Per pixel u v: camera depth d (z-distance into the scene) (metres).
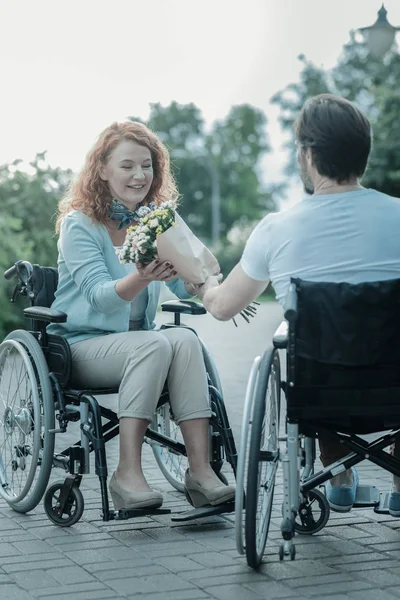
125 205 5.84
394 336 4.36
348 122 4.56
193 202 97.44
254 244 4.70
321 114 4.58
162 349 5.39
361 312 4.33
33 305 5.96
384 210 4.57
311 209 4.59
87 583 4.39
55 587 4.33
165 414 6.39
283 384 4.69
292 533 4.57
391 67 34.22
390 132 31.94
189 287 5.85
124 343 5.50
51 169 16.50
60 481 5.41
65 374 5.58
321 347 4.37
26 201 16.03
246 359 14.54
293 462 4.57
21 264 5.96
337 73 46.97
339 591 4.24
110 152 5.75
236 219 96.88
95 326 5.72
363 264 4.50
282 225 4.62
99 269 5.68
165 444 5.61
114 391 5.64
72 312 5.79
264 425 4.85
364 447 4.70
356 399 4.43
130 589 4.29
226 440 5.49
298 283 4.38
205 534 5.22
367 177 31.88
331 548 4.91
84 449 5.39
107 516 5.22
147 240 5.09
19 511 5.75
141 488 5.34
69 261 5.73
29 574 4.53
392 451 5.15
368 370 4.41
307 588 4.29
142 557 4.79
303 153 4.67
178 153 68.44
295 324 4.36
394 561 4.69
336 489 5.16
